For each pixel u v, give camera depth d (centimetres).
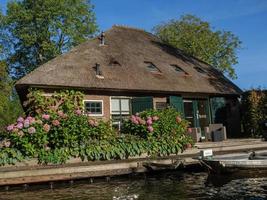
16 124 1308
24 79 1708
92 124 1392
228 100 2433
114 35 2411
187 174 1412
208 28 3812
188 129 1691
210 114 2316
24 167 1225
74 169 1247
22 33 3731
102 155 1380
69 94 1773
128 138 1465
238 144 1827
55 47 3759
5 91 3073
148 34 2761
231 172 1262
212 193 1063
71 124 1340
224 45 3838
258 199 978
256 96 2230
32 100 1708
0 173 1153
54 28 3700
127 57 2191
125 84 1922
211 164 1275
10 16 3775
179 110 2102
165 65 2308
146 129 1510
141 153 1469
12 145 1270
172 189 1135
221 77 2578
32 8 3800
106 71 1955
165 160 1410
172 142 1546
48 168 1214
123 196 1052
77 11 3850
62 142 1323
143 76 2066
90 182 1271
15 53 3953
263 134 2092
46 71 1783
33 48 3941
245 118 2297
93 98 1862
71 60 1936
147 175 1365
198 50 3712
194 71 2422
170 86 2086
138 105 1952
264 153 1411
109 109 1905
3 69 3080
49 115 1344
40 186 1201
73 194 1094
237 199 985
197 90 2178
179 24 3841
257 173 1270
